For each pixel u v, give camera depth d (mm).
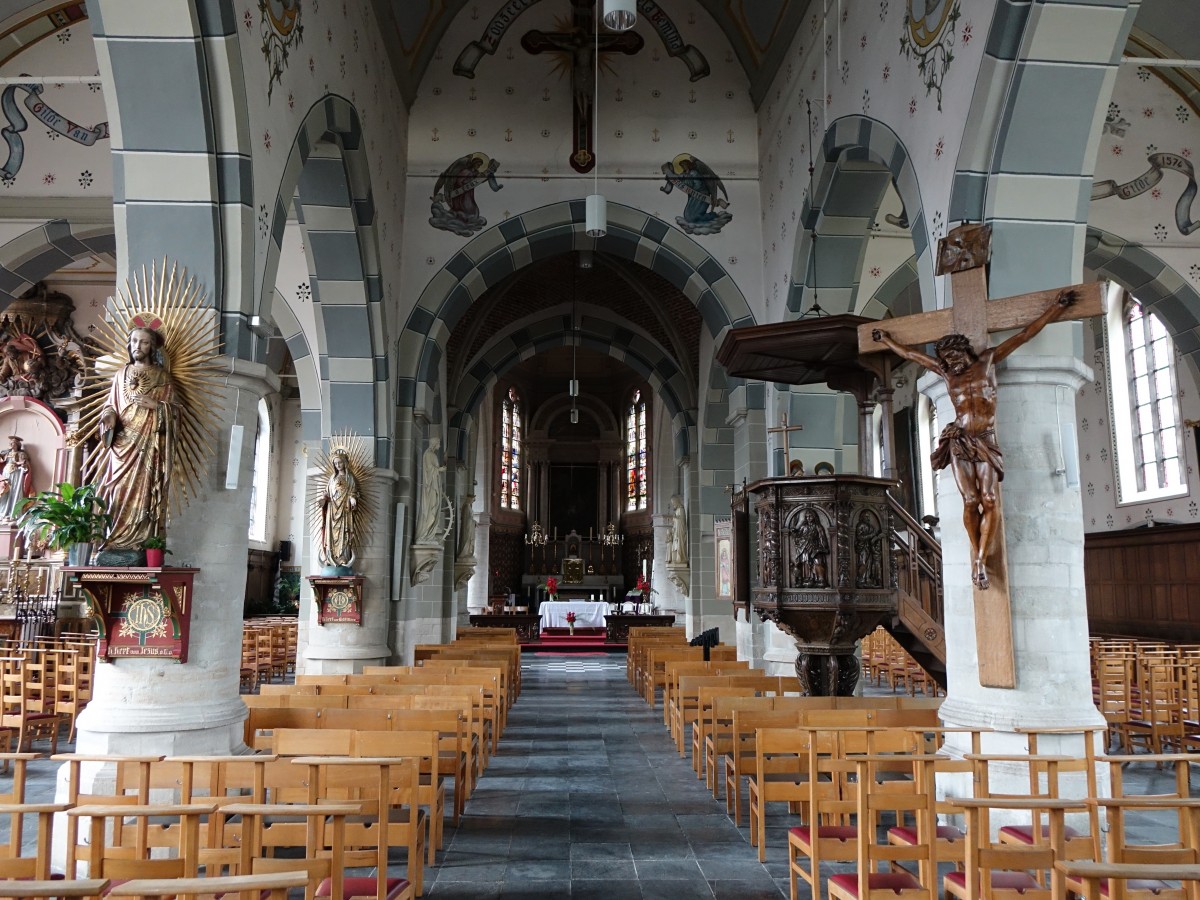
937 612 10102
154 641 6473
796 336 9203
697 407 21500
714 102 14367
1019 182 7191
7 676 9109
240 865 3477
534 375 36625
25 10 12156
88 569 6223
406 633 13281
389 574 13016
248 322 7125
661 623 26062
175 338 6777
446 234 14008
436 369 14391
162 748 6277
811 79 11500
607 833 6602
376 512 12594
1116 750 10141
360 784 4473
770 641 12633
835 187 10953
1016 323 6922
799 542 8453
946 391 7469
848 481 8352
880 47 9289
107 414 6418
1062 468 6984
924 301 8148
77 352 19359
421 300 13820
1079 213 7242
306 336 13969
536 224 14031
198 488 6773
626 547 35562
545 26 14555
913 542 10625
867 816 4152
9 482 18625
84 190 12664
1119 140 12938
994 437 6848
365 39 11312
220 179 7086
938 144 7887
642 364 22891
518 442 36312
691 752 9773
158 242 6992
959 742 6852
